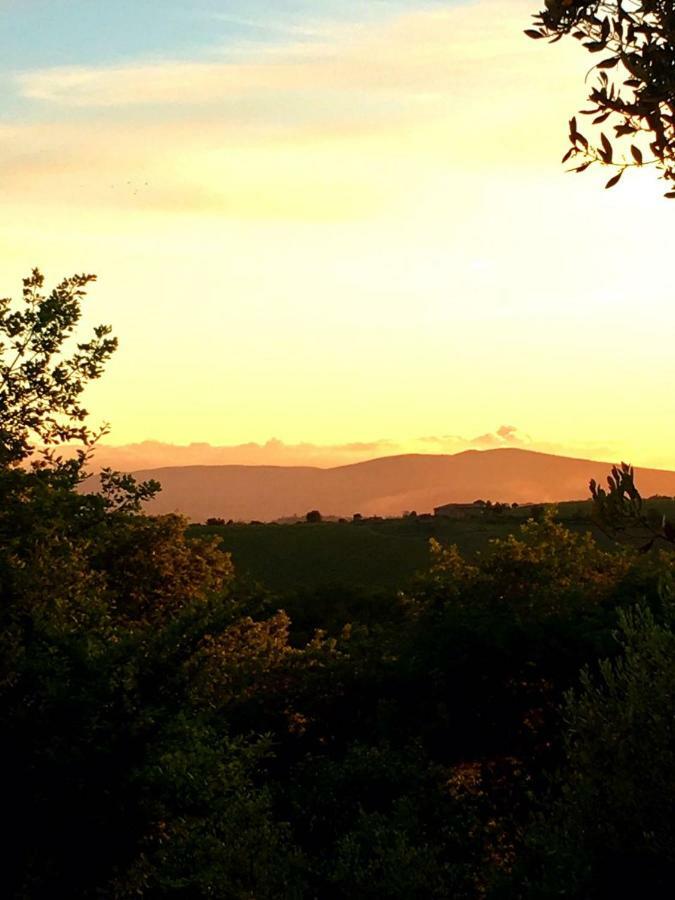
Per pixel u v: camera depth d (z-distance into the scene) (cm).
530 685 3002
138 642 1455
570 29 563
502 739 3012
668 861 1378
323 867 1784
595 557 3759
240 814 1766
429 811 2206
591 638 2886
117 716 1362
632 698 1461
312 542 13012
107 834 1320
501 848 2178
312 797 2300
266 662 3391
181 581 3219
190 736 1420
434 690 3045
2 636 1420
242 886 1647
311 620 6450
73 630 1439
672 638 1498
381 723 2959
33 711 1331
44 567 1567
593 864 1415
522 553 3766
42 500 1602
